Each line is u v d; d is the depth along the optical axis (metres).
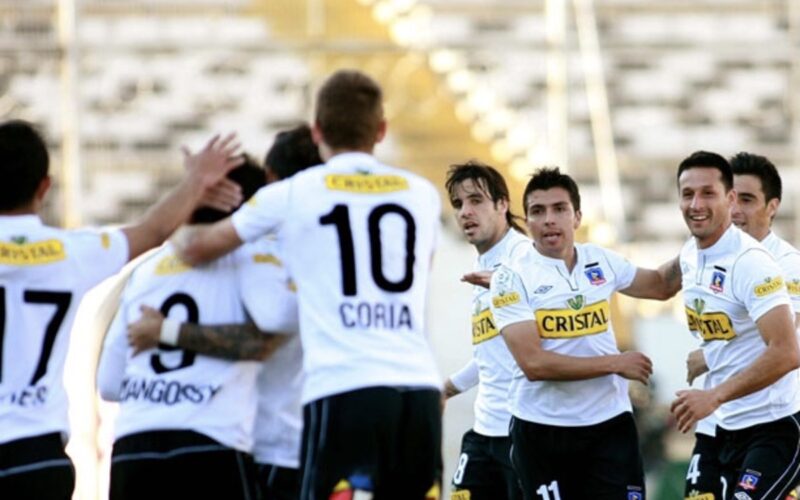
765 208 26.61
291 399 22.81
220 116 58.50
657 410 49.59
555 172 24.94
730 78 63.94
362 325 19.19
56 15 56.06
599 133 56.88
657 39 62.69
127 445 20.83
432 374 19.50
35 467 18.38
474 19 60.34
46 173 19.00
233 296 21.27
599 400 24.73
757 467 24.53
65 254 18.73
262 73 58.62
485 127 57.19
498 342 26.92
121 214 57.31
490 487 27.64
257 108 58.66
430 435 19.33
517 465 25.36
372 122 19.97
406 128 56.91
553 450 24.88
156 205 19.67
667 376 53.12
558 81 55.72
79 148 53.44
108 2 58.66
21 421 18.42
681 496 47.72
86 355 36.34
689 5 63.16
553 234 24.70
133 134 57.88
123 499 20.86
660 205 60.50
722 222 24.47
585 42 57.78
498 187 27.19
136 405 20.92
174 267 21.39
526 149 57.09
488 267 27.27
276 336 21.25
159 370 20.91
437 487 19.50
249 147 58.28
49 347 18.62
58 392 18.77
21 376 18.44
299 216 19.52
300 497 19.23
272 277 20.97
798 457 24.75
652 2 63.00
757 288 23.89
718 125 63.47
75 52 54.09
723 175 24.50
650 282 25.55
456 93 57.03
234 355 20.86
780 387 24.78
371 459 18.86
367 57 55.88
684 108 63.75
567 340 24.70
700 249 24.78
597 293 24.92
